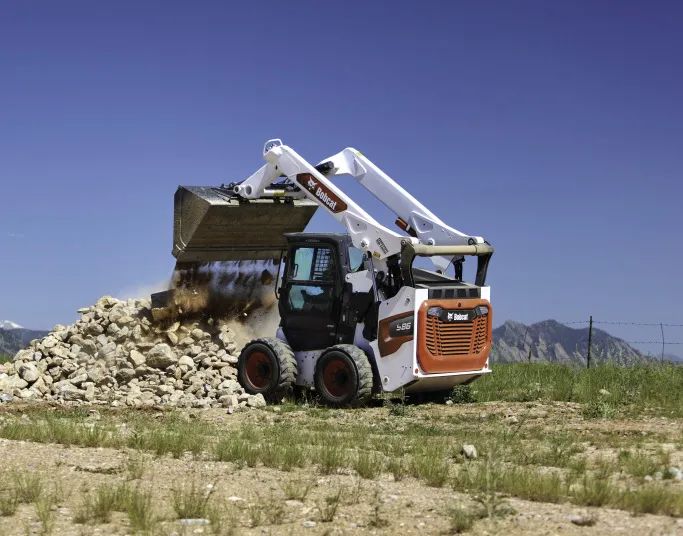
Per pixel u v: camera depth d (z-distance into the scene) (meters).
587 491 7.72
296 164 16.44
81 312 18.39
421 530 6.88
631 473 8.91
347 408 14.91
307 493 8.07
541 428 12.45
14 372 17.38
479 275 15.60
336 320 15.55
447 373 15.02
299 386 16.00
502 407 14.95
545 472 9.01
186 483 8.46
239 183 17.42
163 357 16.72
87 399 15.95
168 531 6.87
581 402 15.54
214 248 17.72
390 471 9.12
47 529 6.91
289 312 16.03
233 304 18.19
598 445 10.91
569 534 6.63
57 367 17.33
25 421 12.62
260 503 7.70
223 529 6.93
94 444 10.48
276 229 17.94
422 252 14.73
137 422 12.82
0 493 7.99
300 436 11.43
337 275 15.52
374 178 16.81
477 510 7.25
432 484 8.48
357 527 6.99
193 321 17.92
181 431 11.39
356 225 15.48
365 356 14.96
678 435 11.74
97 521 7.15
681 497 7.50
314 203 17.72
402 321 14.80
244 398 15.32
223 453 9.74
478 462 9.56
